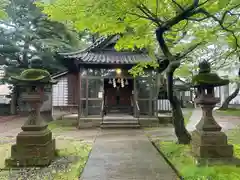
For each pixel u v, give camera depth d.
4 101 21.73
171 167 4.20
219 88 20.91
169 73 5.70
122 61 10.08
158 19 4.16
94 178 3.66
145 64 7.04
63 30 14.23
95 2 2.89
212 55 7.50
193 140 4.65
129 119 10.31
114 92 13.61
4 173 3.89
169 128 9.72
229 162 4.02
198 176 3.26
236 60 7.59
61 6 3.36
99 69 10.67
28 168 4.15
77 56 10.44
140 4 3.67
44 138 4.36
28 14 14.01
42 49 14.70
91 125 10.18
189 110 15.00
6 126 10.91
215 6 3.63
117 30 4.04
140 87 10.86
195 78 4.45
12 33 14.18
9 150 5.60
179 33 5.77
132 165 4.36
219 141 4.20
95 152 5.42
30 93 4.48
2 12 4.63
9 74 14.09
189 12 3.70
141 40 4.99
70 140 7.08
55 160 4.69
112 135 8.07
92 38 16.47
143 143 6.50
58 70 15.13
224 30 4.23
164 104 14.48
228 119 11.52
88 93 10.56
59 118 13.11
